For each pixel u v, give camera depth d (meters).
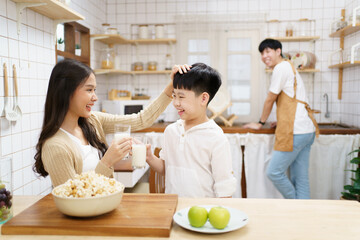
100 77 3.93
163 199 1.12
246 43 3.99
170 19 4.07
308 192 3.01
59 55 2.78
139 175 2.78
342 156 3.12
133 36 4.15
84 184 0.96
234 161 3.18
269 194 3.17
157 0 4.08
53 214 0.99
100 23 3.96
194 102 1.29
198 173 1.34
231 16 3.93
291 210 1.07
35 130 2.25
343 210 1.07
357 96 3.37
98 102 3.85
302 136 2.81
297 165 3.00
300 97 2.86
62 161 1.24
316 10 3.85
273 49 2.89
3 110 1.88
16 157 2.03
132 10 4.12
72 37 3.10
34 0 1.94
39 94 2.30
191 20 3.98
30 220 0.94
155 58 4.14
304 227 0.93
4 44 1.88
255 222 0.97
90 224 0.90
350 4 3.62
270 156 3.14
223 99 3.47
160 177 1.93
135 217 0.95
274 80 2.86
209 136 1.33
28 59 2.14
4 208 0.98
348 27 3.14
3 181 0.98
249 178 3.17
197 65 1.33
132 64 4.02
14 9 1.98
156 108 1.72
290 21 3.89
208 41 3.96
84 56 3.45
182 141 1.36
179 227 0.95
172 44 4.07
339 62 3.63
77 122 1.45
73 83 1.30
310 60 3.68
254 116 4.04
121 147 1.24
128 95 3.84
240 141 3.16
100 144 1.54
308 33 3.87
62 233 0.89
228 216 0.90
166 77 4.12
